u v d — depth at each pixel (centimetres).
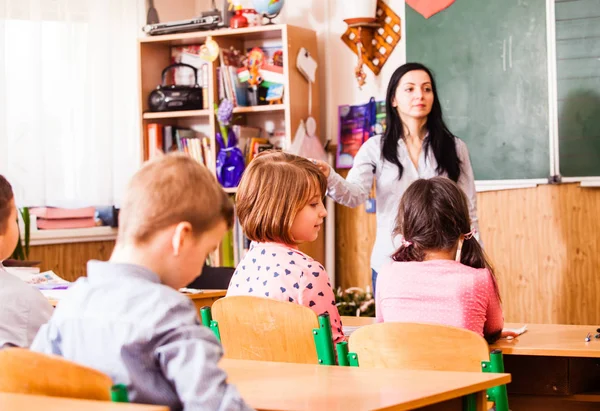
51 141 452
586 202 419
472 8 444
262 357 213
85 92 464
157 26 482
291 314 206
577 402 275
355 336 197
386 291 239
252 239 238
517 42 433
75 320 132
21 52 438
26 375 122
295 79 464
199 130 516
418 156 368
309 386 150
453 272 232
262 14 474
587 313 420
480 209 445
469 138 445
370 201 471
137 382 126
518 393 271
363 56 470
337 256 484
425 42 456
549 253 428
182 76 501
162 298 128
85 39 465
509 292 438
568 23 421
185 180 136
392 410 133
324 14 486
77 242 476
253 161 240
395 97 367
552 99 424
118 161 483
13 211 208
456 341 183
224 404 120
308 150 466
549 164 426
